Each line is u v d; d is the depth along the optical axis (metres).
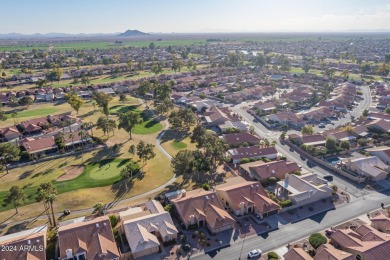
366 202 105.31
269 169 120.88
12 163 131.88
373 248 76.81
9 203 94.12
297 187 108.88
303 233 89.75
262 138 163.88
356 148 147.88
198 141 141.75
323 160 134.38
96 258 76.25
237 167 130.50
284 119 184.62
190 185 115.56
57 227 90.44
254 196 101.75
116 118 192.88
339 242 82.44
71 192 109.38
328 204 104.12
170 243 84.94
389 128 165.38
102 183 115.62
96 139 154.88
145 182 117.19
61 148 145.25
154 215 89.50
